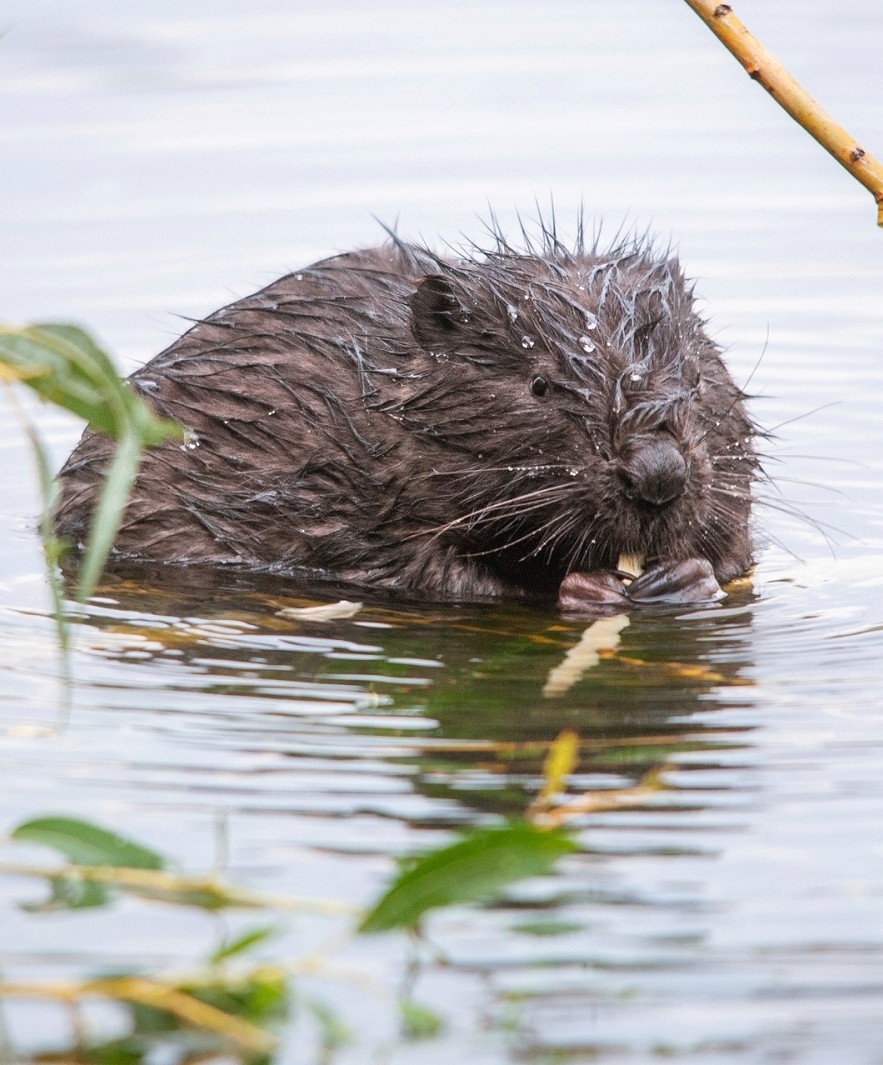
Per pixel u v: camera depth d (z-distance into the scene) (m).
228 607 12.10
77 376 7.17
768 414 16.48
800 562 13.18
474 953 6.94
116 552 13.74
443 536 12.77
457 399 12.52
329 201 21.17
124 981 6.50
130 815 8.17
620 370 11.95
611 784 8.54
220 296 18.64
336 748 9.08
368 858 7.68
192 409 13.73
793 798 8.32
